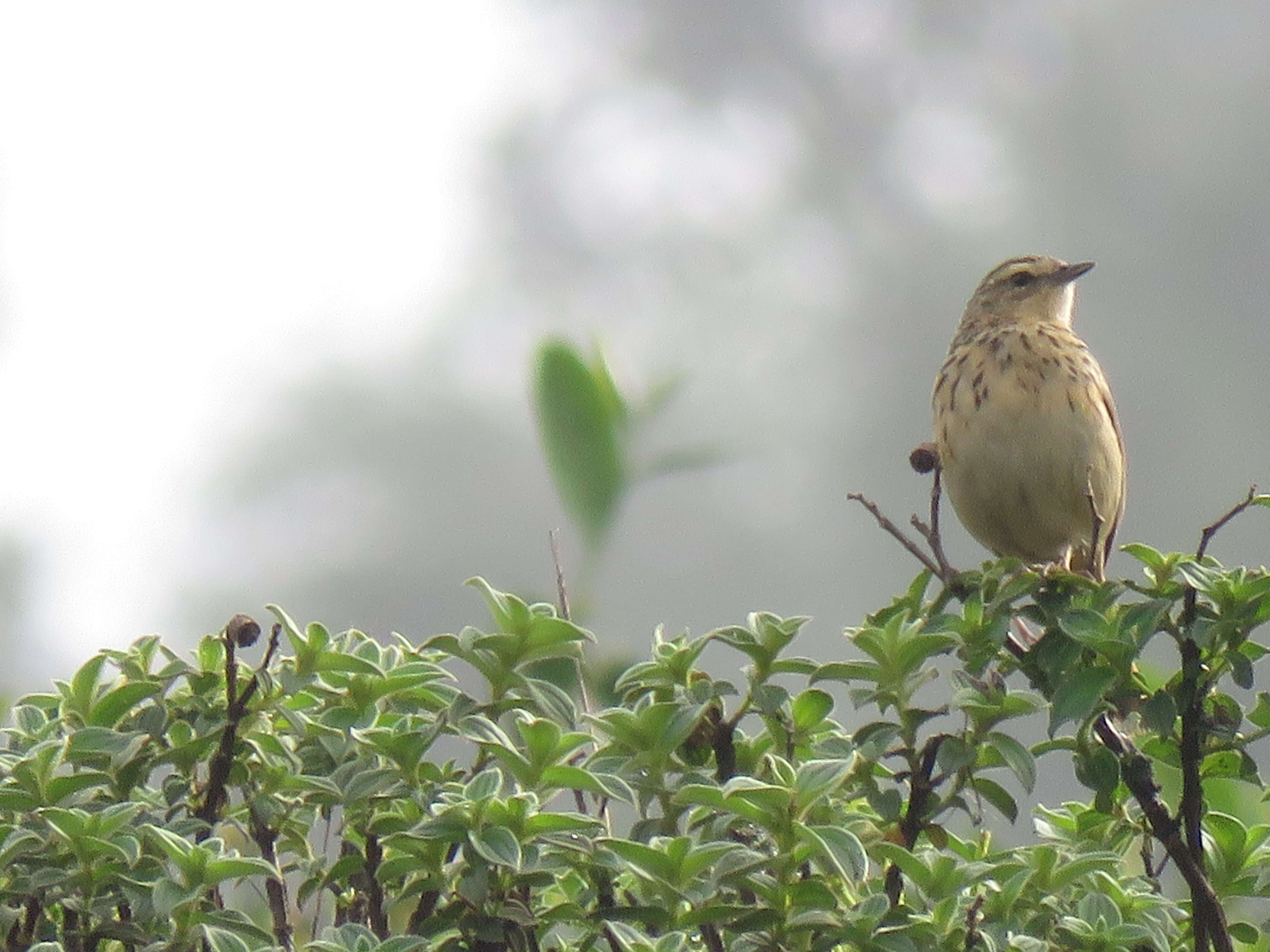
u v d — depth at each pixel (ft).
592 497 24.39
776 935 20.15
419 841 20.89
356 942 20.18
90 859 20.94
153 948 20.59
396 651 24.18
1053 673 23.82
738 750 23.43
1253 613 22.61
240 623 22.06
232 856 20.66
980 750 22.71
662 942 19.80
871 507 26.30
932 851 22.41
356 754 22.79
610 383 24.62
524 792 20.88
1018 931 21.99
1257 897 24.22
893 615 24.70
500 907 20.59
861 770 22.59
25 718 23.53
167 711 23.04
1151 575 24.57
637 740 21.84
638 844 20.07
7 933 21.16
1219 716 24.13
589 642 22.84
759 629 23.41
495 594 22.49
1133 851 28.66
